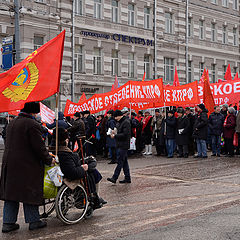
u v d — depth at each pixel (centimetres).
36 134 566
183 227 568
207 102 1605
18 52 1845
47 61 598
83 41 2789
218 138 1516
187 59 3447
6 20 2473
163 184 929
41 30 2564
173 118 1516
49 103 2622
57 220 637
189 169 1167
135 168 1216
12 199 562
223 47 3809
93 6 2844
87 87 2808
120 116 962
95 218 641
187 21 3444
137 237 529
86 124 1509
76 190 623
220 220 600
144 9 3203
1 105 585
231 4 3897
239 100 1609
